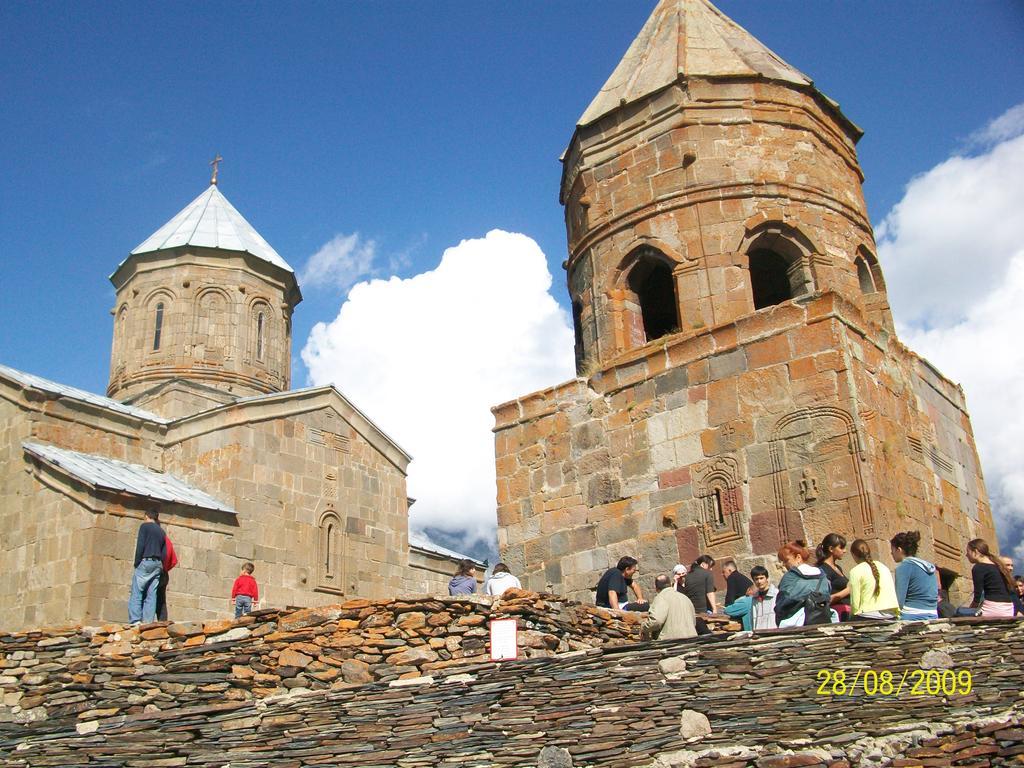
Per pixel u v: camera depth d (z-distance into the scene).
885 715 8.24
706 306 15.29
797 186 16.06
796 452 13.43
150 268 27.94
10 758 9.61
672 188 16.09
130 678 10.78
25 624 18.39
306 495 23.25
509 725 8.80
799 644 8.90
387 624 10.21
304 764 8.91
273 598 21.62
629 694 8.79
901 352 15.36
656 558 14.33
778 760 8.02
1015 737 7.84
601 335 16.20
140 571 13.97
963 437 16.64
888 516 12.92
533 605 10.15
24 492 19.56
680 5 18.58
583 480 15.48
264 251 29.42
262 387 27.92
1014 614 9.56
